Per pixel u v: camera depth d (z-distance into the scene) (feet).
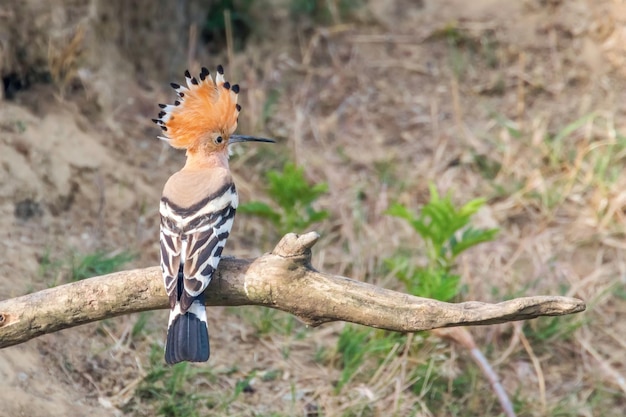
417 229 36.40
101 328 34.32
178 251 25.64
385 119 47.65
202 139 29.63
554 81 49.42
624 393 37.04
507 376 37.01
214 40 49.90
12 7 41.09
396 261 38.11
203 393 33.09
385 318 23.41
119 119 43.78
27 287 34.17
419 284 36.06
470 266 40.96
